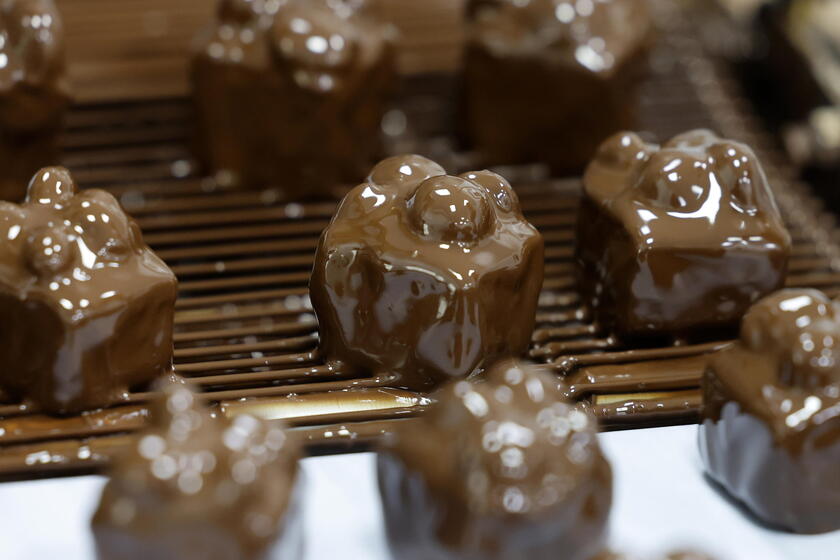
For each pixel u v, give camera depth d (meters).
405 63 0.41
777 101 0.47
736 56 0.49
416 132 0.39
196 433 0.27
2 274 0.29
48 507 0.28
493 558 0.27
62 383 0.29
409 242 0.30
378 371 0.30
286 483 0.27
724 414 0.29
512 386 0.27
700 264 0.31
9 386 0.30
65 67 0.34
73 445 0.29
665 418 0.31
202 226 0.36
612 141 0.32
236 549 0.27
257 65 0.35
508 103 0.37
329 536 0.28
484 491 0.27
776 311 0.29
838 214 0.42
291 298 0.34
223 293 0.34
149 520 0.26
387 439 0.28
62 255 0.29
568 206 0.36
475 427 0.27
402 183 0.30
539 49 0.36
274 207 0.36
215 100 0.35
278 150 0.36
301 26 0.35
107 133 0.38
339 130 0.35
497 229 0.30
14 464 0.29
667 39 0.44
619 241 0.31
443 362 0.30
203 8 0.42
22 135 0.34
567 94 0.36
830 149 0.41
